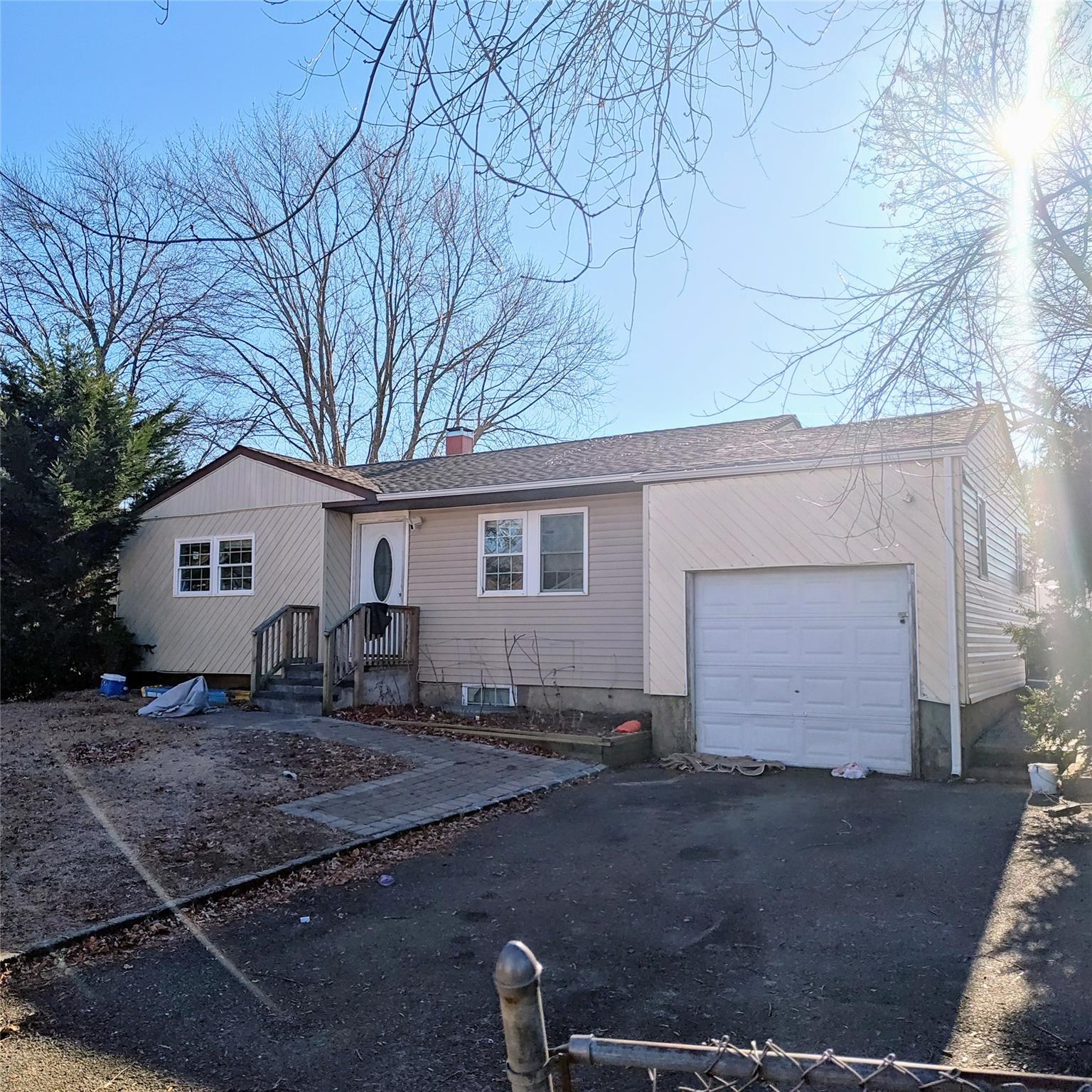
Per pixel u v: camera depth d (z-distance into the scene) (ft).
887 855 22.44
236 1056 12.92
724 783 32.22
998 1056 12.36
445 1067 12.53
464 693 45.88
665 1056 6.12
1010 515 43.55
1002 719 39.09
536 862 22.77
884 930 17.43
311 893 20.45
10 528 48.88
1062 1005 13.85
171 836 23.47
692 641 37.86
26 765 30.58
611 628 41.93
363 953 16.90
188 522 53.47
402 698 46.47
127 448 53.16
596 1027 13.67
